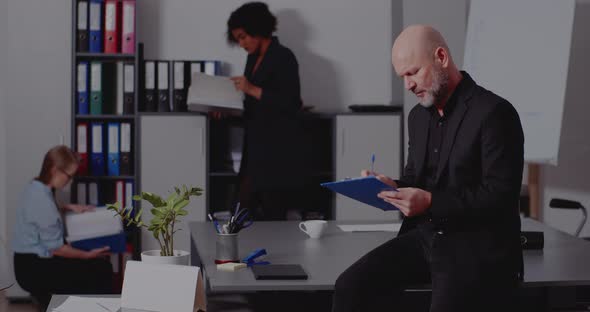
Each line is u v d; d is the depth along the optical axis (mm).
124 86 4801
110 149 4805
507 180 2195
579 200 5207
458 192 2219
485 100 2256
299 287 2229
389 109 4980
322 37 5207
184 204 2297
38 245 3863
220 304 3086
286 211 4594
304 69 5207
